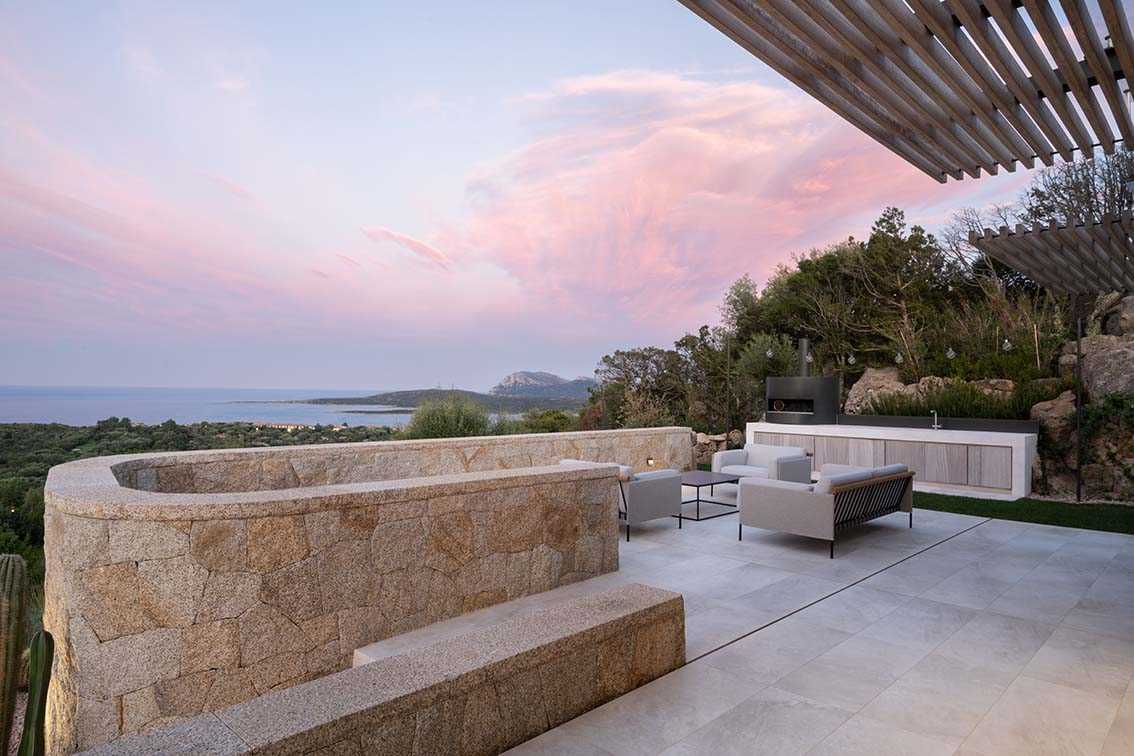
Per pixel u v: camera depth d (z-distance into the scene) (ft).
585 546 16.20
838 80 10.39
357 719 6.23
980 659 11.32
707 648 11.69
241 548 10.33
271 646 10.68
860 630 12.77
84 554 9.58
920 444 33.30
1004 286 49.98
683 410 55.21
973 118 11.51
